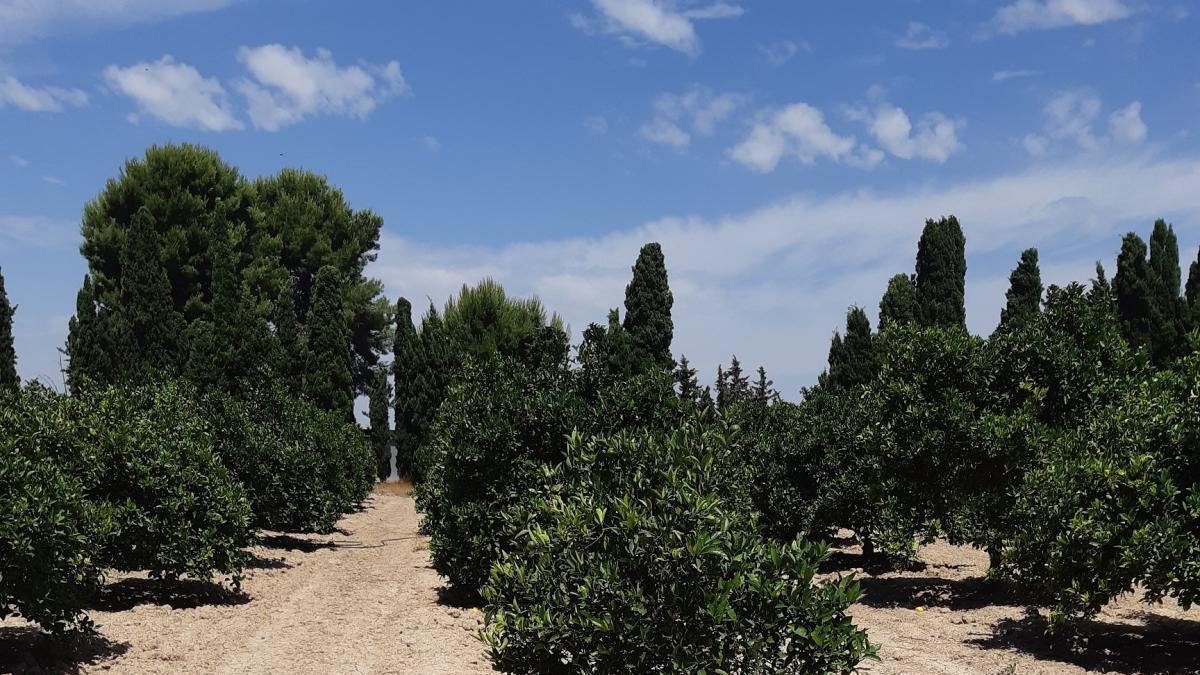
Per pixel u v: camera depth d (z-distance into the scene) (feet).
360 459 100.94
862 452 48.93
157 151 144.66
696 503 17.21
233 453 55.88
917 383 40.06
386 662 28.27
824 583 17.04
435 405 134.31
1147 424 29.17
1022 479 37.04
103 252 139.33
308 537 73.10
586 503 18.56
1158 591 27.22
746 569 16.69
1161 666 28.84
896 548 41.24
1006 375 39.68
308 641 31.83
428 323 135.44
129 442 37.68
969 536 42.16
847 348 96.48
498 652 17.97
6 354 110.83
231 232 146.82
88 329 115.03
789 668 16.40
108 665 27.63
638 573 17.21
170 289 124.57
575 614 17.19
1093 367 37.86
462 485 39.32
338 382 125.80
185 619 35.94
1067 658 29.94
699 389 101.65
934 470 40.19
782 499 50.01
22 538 24.86
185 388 57.62
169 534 38.06
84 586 30.09
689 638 16.47
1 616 26.32
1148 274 93.91
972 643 32.45
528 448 36.52
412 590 45.14
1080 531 28.14
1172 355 93.15
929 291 97.14
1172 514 27.81
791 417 56.34
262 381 69.15
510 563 18.99
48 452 36.42
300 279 168.86
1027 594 40.16
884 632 34.68
